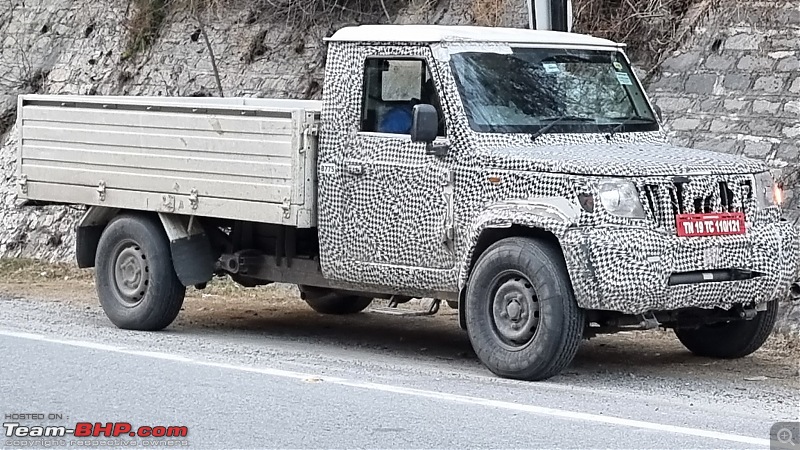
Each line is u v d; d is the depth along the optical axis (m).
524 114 10.23
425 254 10.16
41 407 8.47
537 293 9.42
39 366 9.84
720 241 9.55
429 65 10.23
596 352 11.08
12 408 8.45
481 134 9.96
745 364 10.55
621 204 9.28
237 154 11.05
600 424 8.09
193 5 19.36
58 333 11.56
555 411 8.45
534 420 8.17
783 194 12.71
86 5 21.33
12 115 21.08
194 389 9.02
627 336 11.88
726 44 14.27
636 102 10.93
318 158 10.71
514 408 8.52
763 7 14.18
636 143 10.53
